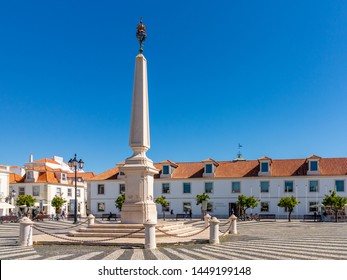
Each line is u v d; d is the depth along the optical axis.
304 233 25.45
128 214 20.20
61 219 49.84
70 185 64.94
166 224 21.78
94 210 56.47
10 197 53.56
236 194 52.44
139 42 21.94
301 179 50.56
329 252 15.05
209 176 53.38
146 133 21.33
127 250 15.83
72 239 17.88
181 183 54.22
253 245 17.75
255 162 54.34
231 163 55.09
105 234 18.88
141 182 20.41
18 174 65.50
